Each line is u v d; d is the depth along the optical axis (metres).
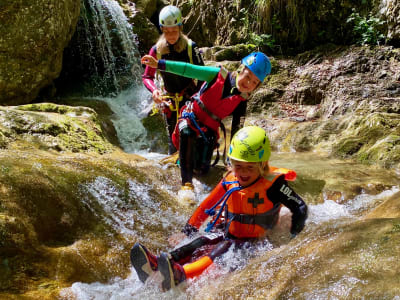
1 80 4.51
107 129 4.76
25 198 2.37
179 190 3.35
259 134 2.42
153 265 2.04
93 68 6.85
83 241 2.40
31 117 3.63
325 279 1.56
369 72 5.84
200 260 2.17
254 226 2.43
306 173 3.70
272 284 1.69
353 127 4.69
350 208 3.01
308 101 5.80
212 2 7.70
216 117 3.35
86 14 6.52
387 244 1.66
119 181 3.04
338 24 6.75
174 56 3.82
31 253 2.13
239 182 2.46
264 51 7.07
